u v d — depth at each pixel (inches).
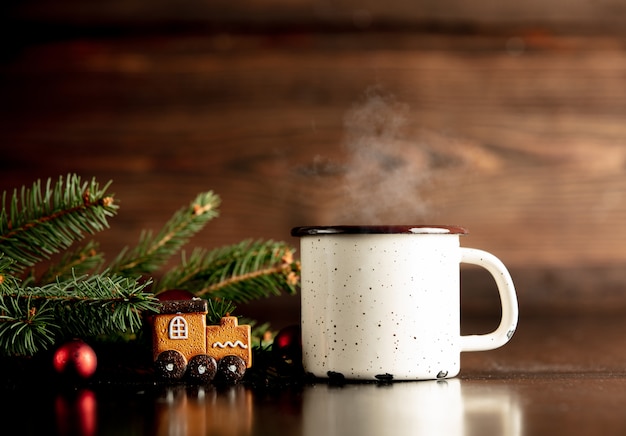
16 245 25.6
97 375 25.6
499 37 46.4
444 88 46.1
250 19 45.7
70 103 45.5
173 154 45.7
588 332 39.3
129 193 45.4
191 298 25.3
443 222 45.9
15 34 45.2
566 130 46.5
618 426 19.6
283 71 46.0
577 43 46.7
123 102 45.6
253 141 45.9
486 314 45.7
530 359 30.0
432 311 24.2
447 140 46.0
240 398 22.5
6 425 20.0
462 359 30.2
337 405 21.6
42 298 23.5
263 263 27.9
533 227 46.2
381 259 24.0
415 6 45.8
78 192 25.5
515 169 46.2
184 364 24.0
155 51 45.8
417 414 20.7
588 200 46.4
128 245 45.2
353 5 45.7
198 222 28.9
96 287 23.9
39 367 24.6
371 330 24.0
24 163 45.2
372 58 46.0
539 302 46.1
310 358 24.6
